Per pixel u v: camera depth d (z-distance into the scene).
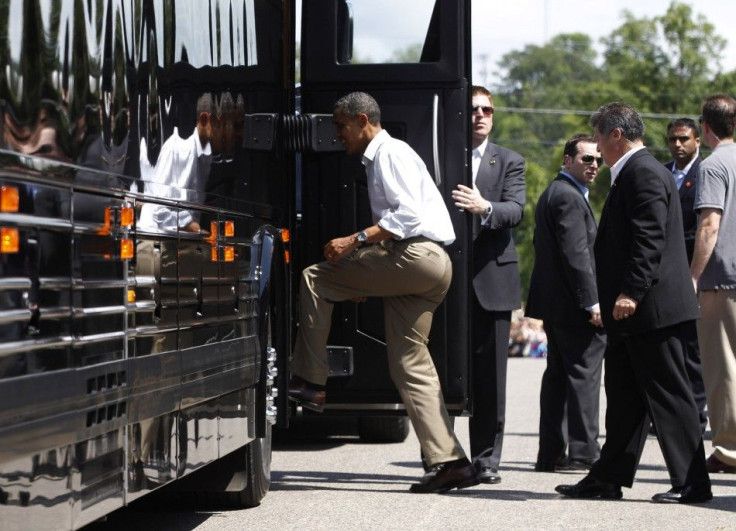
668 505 25.83
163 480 18.69
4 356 13.36
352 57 27.31
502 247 29.02
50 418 14.44
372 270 26.28
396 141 26.33
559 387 32.03
